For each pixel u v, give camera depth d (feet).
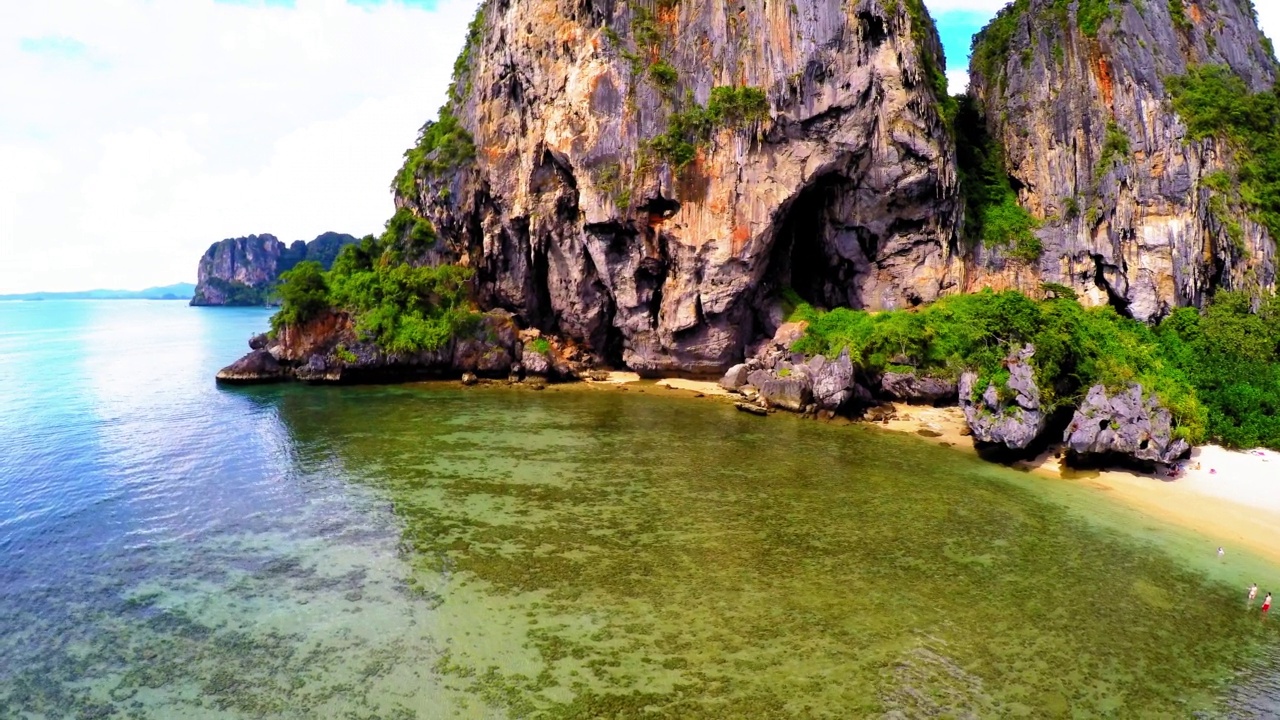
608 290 186.39
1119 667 61.82
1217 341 136.67
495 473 107.24
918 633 65.87
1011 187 178.29
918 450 123.44
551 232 187.01
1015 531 89.56
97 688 56.29
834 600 71.26
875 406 149.18
